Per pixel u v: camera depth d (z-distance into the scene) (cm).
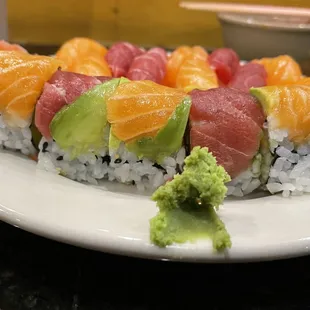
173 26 34
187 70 19
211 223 11
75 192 13
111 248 10
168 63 21
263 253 10
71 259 12
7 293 11
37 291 11
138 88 13
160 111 13
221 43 34
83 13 34
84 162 14
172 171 14
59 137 14
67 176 15
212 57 22
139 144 13
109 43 33
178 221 11
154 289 11
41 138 15
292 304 11
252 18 27
